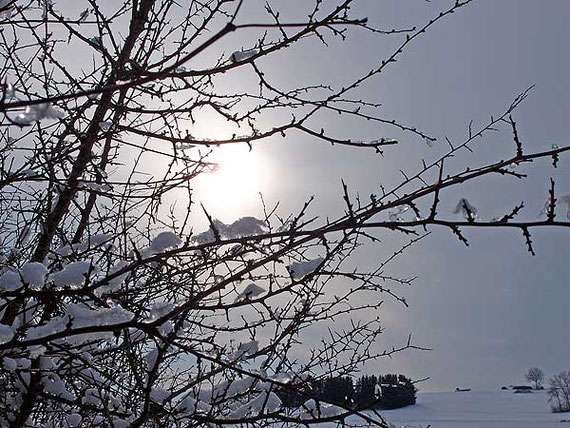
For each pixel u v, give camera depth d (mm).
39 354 2164
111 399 2949
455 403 48969
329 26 2551
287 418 2213
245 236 2016
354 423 2635
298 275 2012
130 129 2850
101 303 2172
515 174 1567
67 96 1364
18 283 2117
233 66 2096
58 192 3129
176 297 2977
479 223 1542
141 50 3102
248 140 2494
